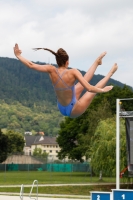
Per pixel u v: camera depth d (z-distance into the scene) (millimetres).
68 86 9547
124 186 51938
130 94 82750
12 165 111000
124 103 80938
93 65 10000
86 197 43312
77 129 94938
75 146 98375
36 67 9516
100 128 52969
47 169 108062
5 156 127500
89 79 9828
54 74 9570
